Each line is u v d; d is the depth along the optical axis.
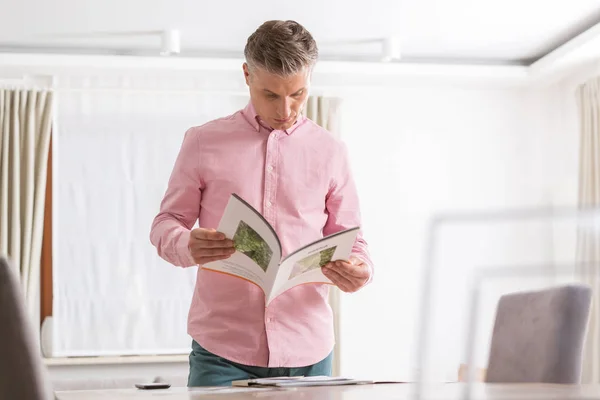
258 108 1.82
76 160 4.59
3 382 0.80
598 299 0.74
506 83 4.97
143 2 3.87
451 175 5.01
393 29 4.29
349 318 4.83
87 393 1.38
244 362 1.75
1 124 4.46
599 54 4.40
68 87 4.62
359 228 1.61
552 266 0.64
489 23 4.22
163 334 4.55
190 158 1.86
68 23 4.12
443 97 5.05
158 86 4.72
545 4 3.97
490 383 0.78
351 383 1.51
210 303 1.79
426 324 0.61
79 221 4.55
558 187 4.93
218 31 4.29
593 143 4.54
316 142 1.89
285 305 1.78
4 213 4.38
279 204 1.83
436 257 0.61
